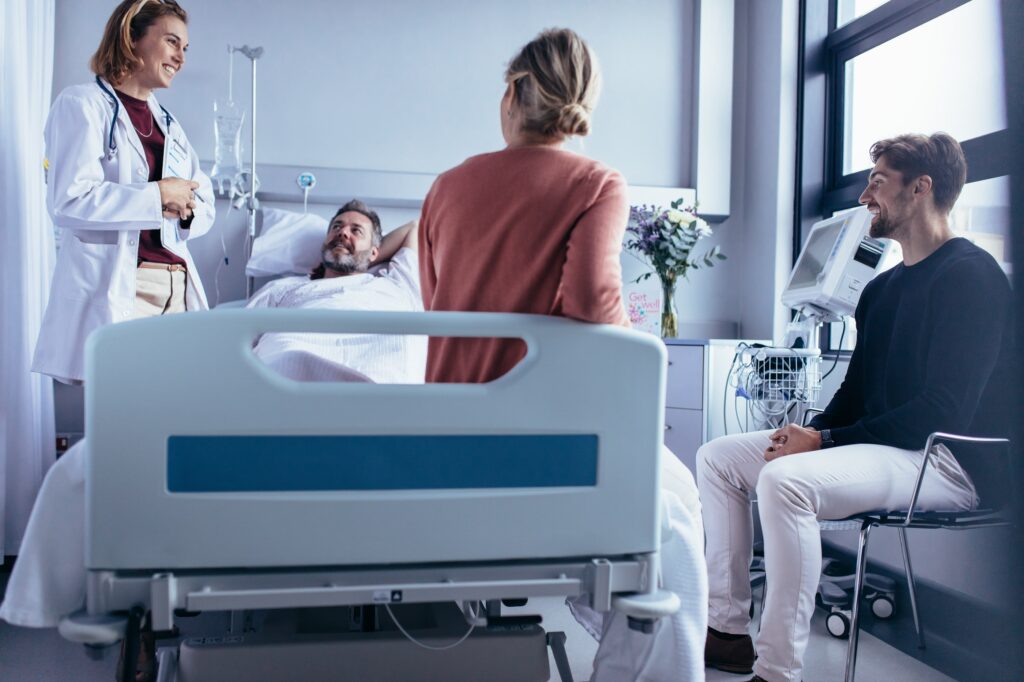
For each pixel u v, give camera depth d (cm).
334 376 126
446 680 112
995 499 176
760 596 261
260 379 98
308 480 99
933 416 176
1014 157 134
